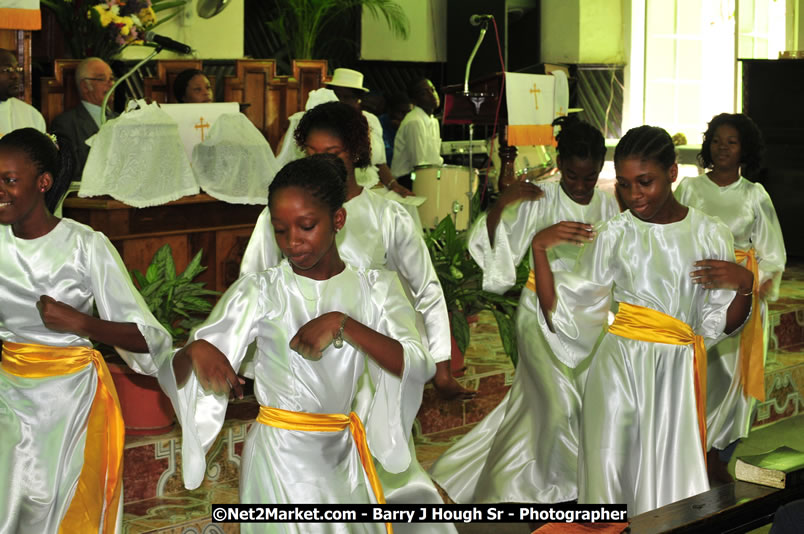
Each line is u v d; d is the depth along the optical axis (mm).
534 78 6023
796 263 9055
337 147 3174
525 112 5965
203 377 2451
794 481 2693
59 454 2943
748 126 4676
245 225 6188
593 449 3539
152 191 5613
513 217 4270
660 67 11578
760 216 4727
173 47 5617
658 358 3492
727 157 4688
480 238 4258
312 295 2568
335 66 12094
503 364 5496
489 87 6109
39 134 2875
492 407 5273
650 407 3477
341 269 2629
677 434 3475
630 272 3518
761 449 4922
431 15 12250
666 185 3389
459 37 12016
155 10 8703
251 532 2553
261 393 2607
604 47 11523
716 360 4660
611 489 3498
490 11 11633
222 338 2539
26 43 6156
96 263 2910
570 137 4184
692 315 3520
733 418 4562
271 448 2561
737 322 3504
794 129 8992
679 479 3449
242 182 5984
